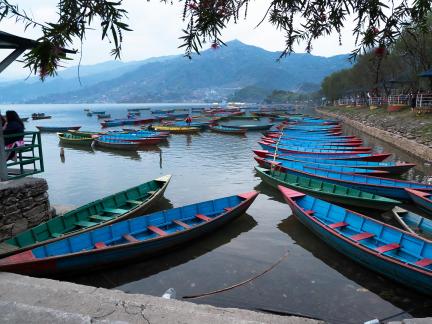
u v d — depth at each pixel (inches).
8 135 358.9
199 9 78.8
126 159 1105.4
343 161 874.1
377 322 189.0
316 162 901.2
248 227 521.3
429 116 1255.5
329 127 1696.6
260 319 190.2
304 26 93.0
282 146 1111.6
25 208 364.2
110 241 405.7
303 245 457.4
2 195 335.0
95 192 734.5
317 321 188.9
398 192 592.4
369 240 421.7
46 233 389.4
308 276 378.0
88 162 1063.6
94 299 204.1
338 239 404.2
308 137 1337.4
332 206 490.0
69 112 5226.4
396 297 335.6
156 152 1221.1
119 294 217.0
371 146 1291.8
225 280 371.9
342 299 333.7
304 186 663.1
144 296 213.6
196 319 184.5
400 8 84.4
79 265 346.0
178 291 351.9
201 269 395.2
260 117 2847.0
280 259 418.9
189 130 1781.5
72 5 64.4
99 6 64.1
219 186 755.4
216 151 1230.3
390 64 1482.5
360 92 2536.9
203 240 472.7
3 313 182.2
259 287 357.7
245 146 1350.9
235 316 192.4
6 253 323.3
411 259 370.6
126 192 557.9
